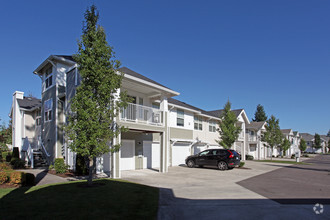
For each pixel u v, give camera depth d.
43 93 17.94
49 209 5.89
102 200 6.86
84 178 11.56
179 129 20.86
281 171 17.58
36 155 16.20
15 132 20.98
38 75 18.61
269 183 11.47
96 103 8.87
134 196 7.57
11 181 8.77
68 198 6.99
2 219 5.13
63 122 15.26
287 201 7.57
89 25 9.30
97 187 8.70
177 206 6.81
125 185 9.47
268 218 5.78
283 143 42.44
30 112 21.34
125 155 15.81
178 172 15.29
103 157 14.40
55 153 14.87
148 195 7.86
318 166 23.27
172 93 15.91
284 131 55.28
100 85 8.80
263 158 40.41
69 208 6.00
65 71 16.23
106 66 9.34
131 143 16.34
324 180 12.87
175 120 20.52
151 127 14.27
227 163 17.08
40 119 19.48
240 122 31.83
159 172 14.99
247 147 36.41
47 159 15.91
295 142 62.31
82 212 5.71
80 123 8.48
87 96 8.69
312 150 85.94
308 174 15.74
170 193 8.64
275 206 6.90
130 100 10.02
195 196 8.20
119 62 9.66
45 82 17.86
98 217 5.40
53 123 15.65
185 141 21.09
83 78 9.25
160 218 5.66
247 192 9.04
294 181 12.30
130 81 13.24
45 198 6.96
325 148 89.38
